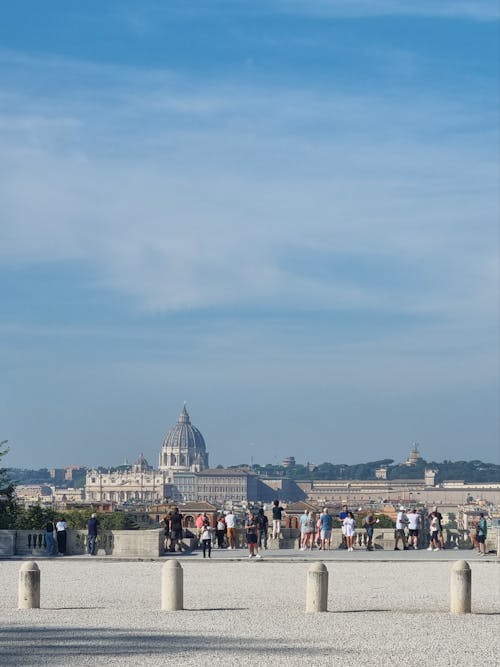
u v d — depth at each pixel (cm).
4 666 3856
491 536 11050
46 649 4250
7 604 6044
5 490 14312
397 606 6069
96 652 4178
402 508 11438
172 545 10912
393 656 4141
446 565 9481
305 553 10744
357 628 4959
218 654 4144
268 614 5522
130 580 7738
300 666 3894
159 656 4088
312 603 5631
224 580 7825
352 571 8769
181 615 5450
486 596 6819
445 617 5450
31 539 10525
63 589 7000
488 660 4075
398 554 10631
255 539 10119
